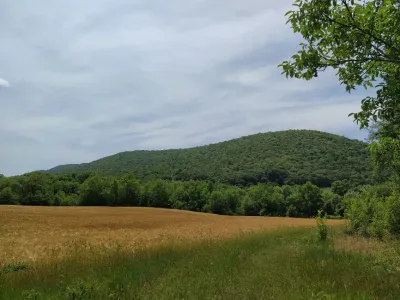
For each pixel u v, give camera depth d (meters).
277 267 9.52
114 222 44.19
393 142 4.91
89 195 93.25
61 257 15.36
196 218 54.47
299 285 7.21
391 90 3.70
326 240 17.16
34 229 34.53
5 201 88.94
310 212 81.06
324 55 3.97
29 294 7.22
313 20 3.66
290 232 22.67
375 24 3.53
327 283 7.30
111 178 97.94
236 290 6.99
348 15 3.58
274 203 87.12
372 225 17.33
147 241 21.80
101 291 6.93
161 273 9.83
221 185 102.62
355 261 10.32
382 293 6.64
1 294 7.93
